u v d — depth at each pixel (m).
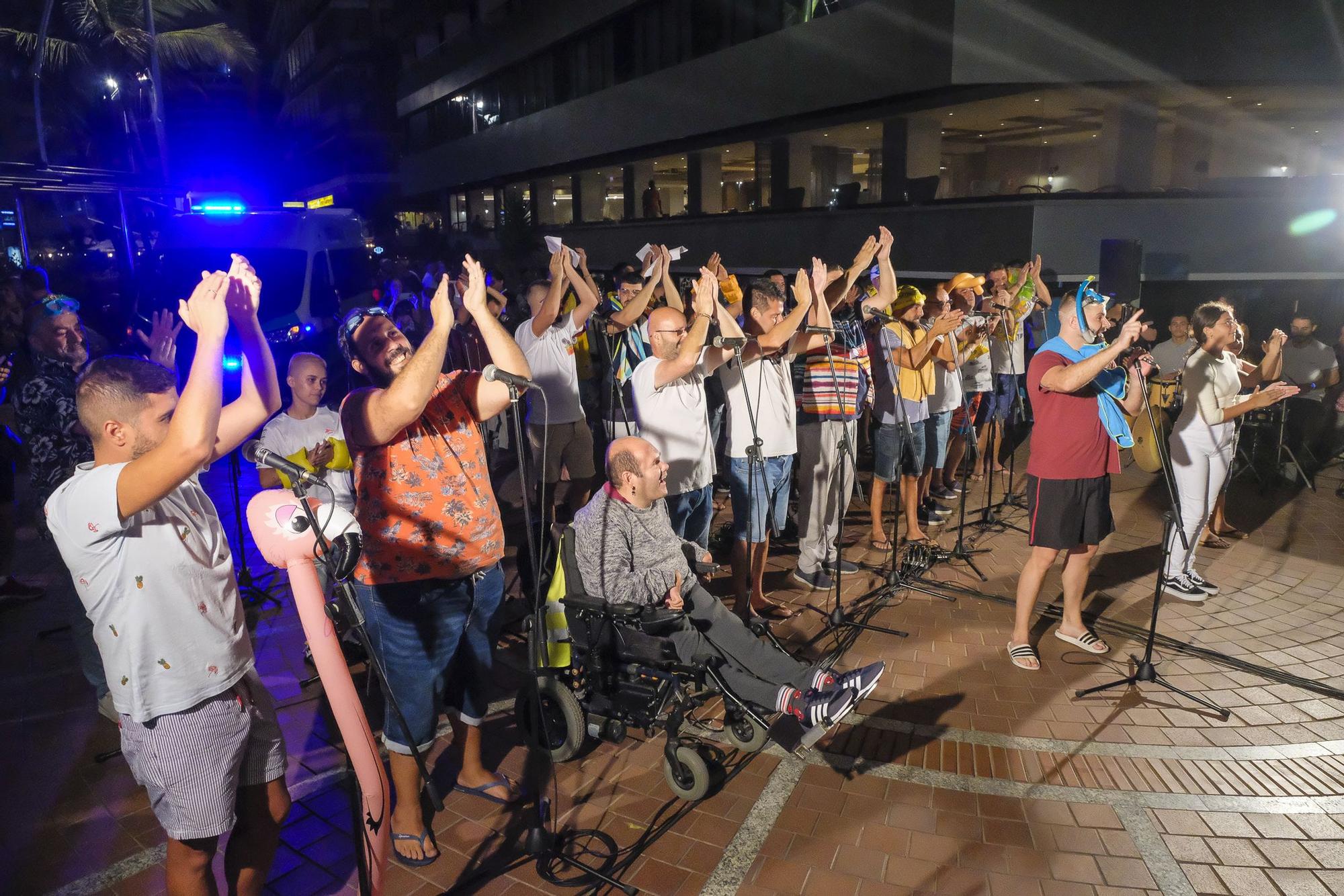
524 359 3.28
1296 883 3.18
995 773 3.88
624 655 3.79
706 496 5.32
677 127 22.25
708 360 4.95
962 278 8.67
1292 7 13.25
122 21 26.12
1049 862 3.29
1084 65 13.61
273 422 4.62
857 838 3.43
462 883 3.20
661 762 4.02
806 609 5.73
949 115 16.83
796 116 18.42
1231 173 17.78
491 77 33.97
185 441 2.13
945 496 8.34
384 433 3.09
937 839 3.43
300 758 4.03
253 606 5.68
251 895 2.75
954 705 4.50
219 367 2.19
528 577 4.45
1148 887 3.16
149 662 2.34
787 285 8.72
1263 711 4.42
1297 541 7.10
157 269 11.36
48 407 4.81
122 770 3.96
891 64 15.20
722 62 20.17
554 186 33.53
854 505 8.17
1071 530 4.80
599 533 3.84
